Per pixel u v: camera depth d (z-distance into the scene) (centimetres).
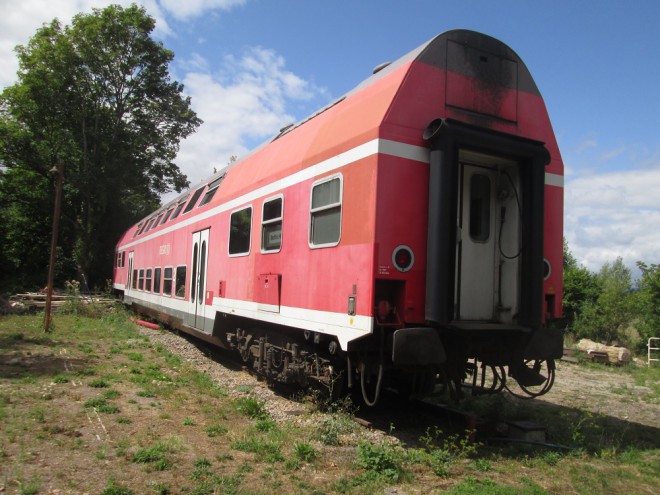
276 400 733
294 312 680
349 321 556
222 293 960
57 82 2934
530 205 588
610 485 464
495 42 632
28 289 3083
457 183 540
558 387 1005
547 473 488
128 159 3222
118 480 417
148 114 3350
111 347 1123
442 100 584
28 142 3067
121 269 2358
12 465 436
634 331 1797
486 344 598
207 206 1105
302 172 691
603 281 2033
